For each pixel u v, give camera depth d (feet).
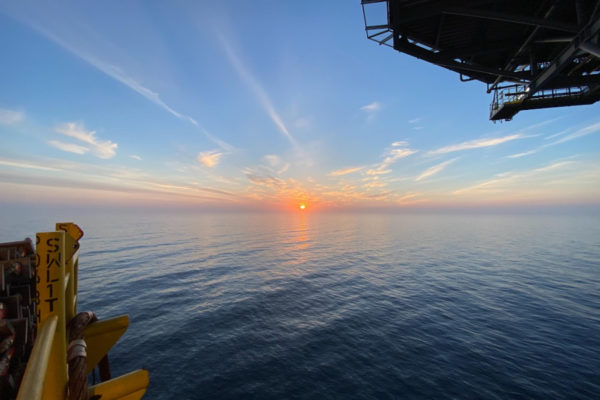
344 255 200.13
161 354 55.26
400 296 97.86
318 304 88.43
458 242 285.64
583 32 38.09
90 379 48.39
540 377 47.42
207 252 205.36
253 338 62.90
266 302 89.66
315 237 350.43
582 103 61.52
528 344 60.03
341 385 45.68
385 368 50.55
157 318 74.49
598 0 34.47
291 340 62.03
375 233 413.59
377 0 40.70
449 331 67.21
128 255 183.32
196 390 44.27
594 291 102.89
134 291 100.01
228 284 112.78
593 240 303.89
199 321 72.64
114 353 55.47
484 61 58.44
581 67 56.85
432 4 41.63
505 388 44.55
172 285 109.09
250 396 42.93
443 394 43.32
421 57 53.26
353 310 82.79
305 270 145.48
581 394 42.93
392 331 67.26
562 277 126.62
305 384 45.91
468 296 97.45
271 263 165.17
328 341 61.77
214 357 54.24
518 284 114.01
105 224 537.24
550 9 39.99
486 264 160.76
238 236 347.77
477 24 47.09
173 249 216.95
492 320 74.43
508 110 64.90
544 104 62.54
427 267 152.87
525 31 48.65
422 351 56.95
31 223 522.06
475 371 49.42
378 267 153.89
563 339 62.44
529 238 328.70
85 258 170.19
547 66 49.11
